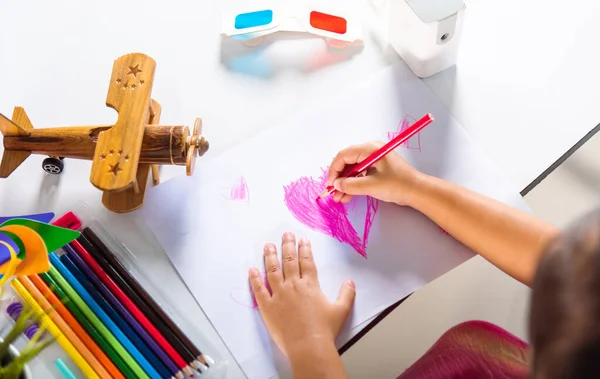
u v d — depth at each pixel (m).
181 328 0.59
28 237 0.50
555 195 1.14
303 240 0.62
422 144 0.66
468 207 0.60
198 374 0.57
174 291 0.61
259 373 0.58
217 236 0.63
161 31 0.71
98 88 0.68
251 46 0.70
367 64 0.70
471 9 0.71
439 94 0.68
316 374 0.55
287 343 0.57
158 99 0.68
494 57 0.69
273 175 0.65
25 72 0.68
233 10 0.71
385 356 1.06
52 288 0.57
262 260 0.62
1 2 0.71
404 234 0.63
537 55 0.69
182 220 0.63
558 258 0.28
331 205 0.64
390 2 0.66
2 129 0.58
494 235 0.59
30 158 0.65
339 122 0.67
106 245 0.61
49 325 0.56
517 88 0.68
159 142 0.57
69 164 0.65
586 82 0.67
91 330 0.56
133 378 0.56
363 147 0.62
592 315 0.27
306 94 0.69
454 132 0.66
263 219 0.63
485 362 0.63
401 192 0.62
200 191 0.64
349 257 0.62
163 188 0.64
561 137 0.66
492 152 0.66
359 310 0.60
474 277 1.10
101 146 0.55
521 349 0.64
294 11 0.70
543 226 0.58
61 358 0.58
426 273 0.62
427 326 1.08
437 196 0.61
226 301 0.60
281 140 0.67
